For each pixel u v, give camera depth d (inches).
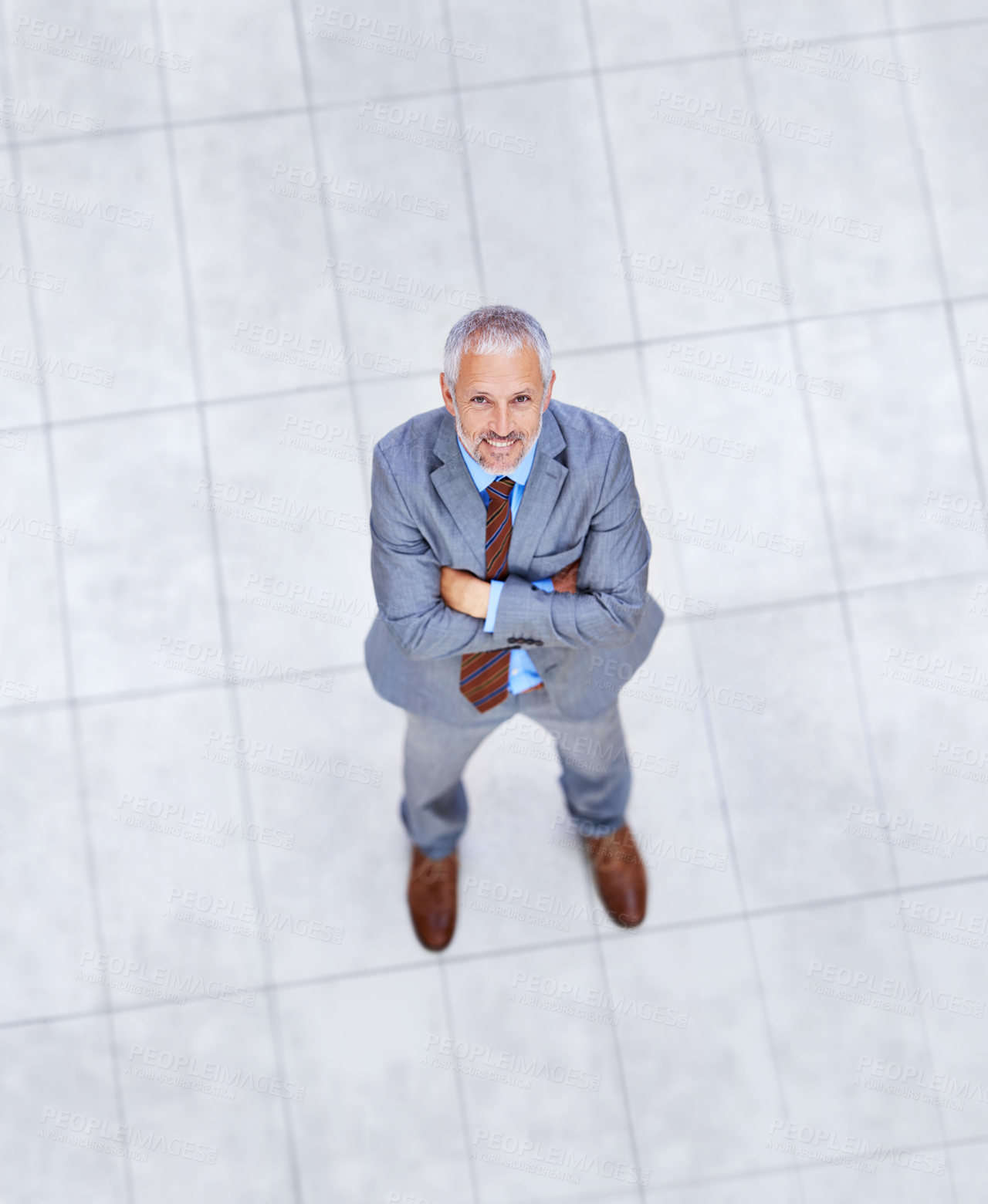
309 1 114.7
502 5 115.2
